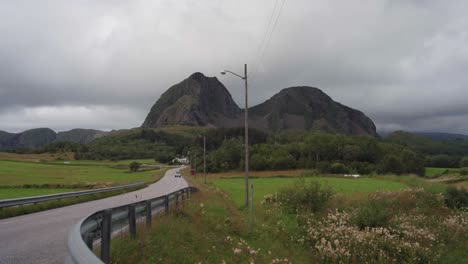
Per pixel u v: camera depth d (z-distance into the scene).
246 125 26.00
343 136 113.50
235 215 19.05
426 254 14.07
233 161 100.44
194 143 177.38
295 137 163.75
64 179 57.88
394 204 25.86
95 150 192.75
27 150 185.75
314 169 93.06
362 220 18.22
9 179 54.03
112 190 33.97
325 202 22.16
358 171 93.94
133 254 7.68
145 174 97.19
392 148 112.31
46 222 13.42
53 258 7.47
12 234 10.54
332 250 13.34
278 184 46.66
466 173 92.56
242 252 11.61
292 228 17.50
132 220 8.85
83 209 18.97
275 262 11.60
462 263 14.59
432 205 26.14
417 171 98.69
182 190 20.42
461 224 19.48
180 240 10.08
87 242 6.12
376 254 13.66
